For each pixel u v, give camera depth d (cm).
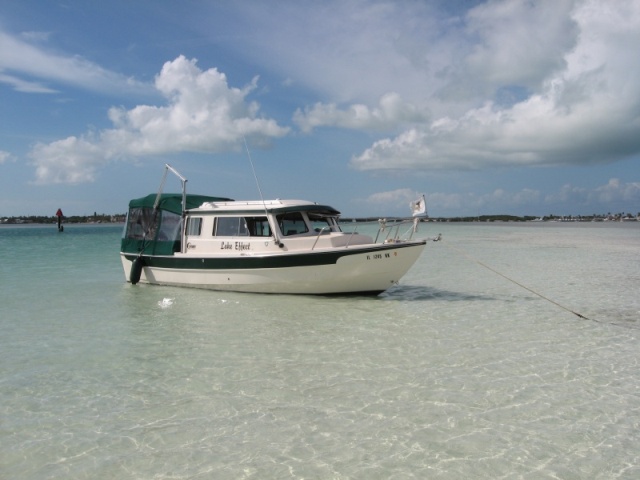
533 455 526
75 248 3831
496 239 4884
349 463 511
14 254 3198
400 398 676
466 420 608
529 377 760
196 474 492
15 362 842
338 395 688
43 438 567
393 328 1077
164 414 629
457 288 1672
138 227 1747
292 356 870
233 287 1513
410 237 1481
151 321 1152
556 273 2067
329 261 1372
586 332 1047
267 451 536
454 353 887
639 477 485
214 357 867
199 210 1580
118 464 511
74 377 768
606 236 5578
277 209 1447
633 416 619
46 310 1285
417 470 498
